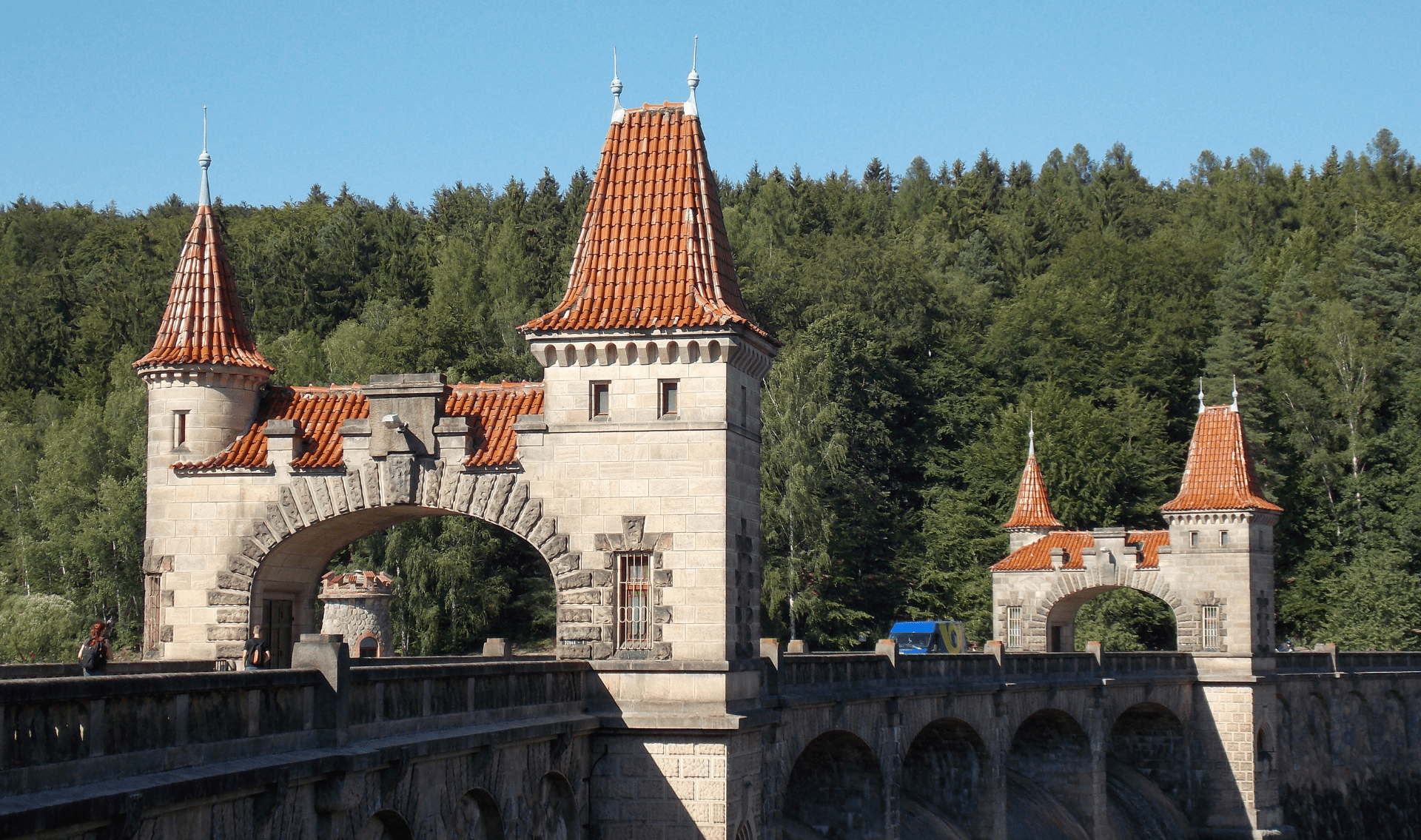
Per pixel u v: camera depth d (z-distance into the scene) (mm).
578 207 174875
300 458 43656
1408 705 102562
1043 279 142875
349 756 26328
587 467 41000
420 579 97438
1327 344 130250
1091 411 124188
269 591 44812
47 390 134250
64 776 20469
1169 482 125125
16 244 198250
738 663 40531
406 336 114625
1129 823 76062
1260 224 175000
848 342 123312
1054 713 70312
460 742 30734
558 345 41219
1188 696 81188
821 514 105125
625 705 40062
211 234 47094
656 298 41188
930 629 95438
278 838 25078
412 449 42469
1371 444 126125
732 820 39781
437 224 177500
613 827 39719
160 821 21844
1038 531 89188
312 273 142500
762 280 139125
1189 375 139625
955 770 61125
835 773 52562
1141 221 180750
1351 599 114750
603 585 40594
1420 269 147375
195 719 23562
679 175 42938
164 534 44281
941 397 133500
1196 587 81812
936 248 164500
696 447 40312
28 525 105500
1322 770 91000
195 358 44750
